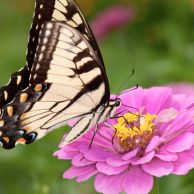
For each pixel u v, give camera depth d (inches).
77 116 18.9
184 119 18.6
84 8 38.2
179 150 18.0
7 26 38.7
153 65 27.1
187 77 26.9
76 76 18.7
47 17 18.3
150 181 17.9
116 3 37.6
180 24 32.1
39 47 18.3
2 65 32.3
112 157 18.3
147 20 34.3
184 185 22.9
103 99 18.9
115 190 17.9
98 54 18.8
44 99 18.8
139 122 19.4
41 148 24.4
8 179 25.3
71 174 18.3
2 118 18.7
